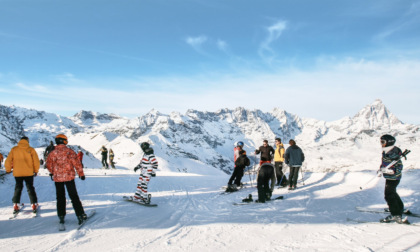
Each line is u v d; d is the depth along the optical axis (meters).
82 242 4.87
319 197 8.57
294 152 10.34
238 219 6.35
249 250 4.29
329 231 5.07
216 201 9.22
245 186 12.43
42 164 21.22
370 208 6.85
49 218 6.51
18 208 6.87
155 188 12.99
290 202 8.13
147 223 6.22
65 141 6.14
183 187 13.52
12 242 4.88
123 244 4.76
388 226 5.25
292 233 5.07
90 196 9.78
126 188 12.54
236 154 11.51
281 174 11.34
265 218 6.31
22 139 6.94
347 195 8.60
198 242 4.77
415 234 4.65
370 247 4.08
